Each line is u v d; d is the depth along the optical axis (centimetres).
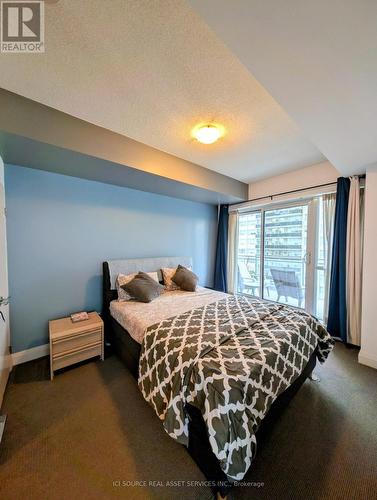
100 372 213
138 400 175
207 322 186
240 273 443
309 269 320
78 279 271
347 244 264
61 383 196
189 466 123
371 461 125
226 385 107
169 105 170
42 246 242
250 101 164
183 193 345
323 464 123
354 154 202
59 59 126
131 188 317
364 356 228
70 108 174
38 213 238
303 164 299
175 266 361
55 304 252
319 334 199
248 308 225
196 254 425
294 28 84
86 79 142
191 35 111
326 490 110
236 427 102
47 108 173
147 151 242
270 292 390
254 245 416
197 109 174
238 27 85
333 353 249
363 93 121
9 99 156
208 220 446
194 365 125
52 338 201
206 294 300
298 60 100
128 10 99
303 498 107
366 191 229
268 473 118
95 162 215
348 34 86
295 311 214
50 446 134
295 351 157
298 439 139
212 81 143
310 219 319
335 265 276
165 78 141
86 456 128
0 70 133
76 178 265
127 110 177
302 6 76
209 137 206
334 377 205
